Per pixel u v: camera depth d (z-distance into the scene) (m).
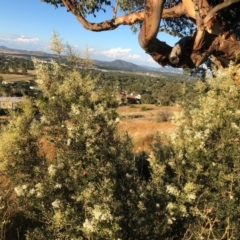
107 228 2.85
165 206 3.60
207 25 4.39
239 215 3.82
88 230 2.85
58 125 3.38
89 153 3.24
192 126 4.36
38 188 3.12
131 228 3.42
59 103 3.36
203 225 3.98
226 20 5.80
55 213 3.06
